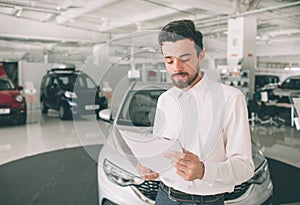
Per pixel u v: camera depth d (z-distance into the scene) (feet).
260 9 21.07
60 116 24.49
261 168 6.08
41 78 31.65
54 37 29.73
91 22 29.76
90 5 22.02
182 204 3.37
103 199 6.02
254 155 6.52
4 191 9.21
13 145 15.67
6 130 19.86
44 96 27.63
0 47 32.76
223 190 3.31
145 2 21.59
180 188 3.37
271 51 45.34
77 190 9.30
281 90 26.12
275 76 37.78
